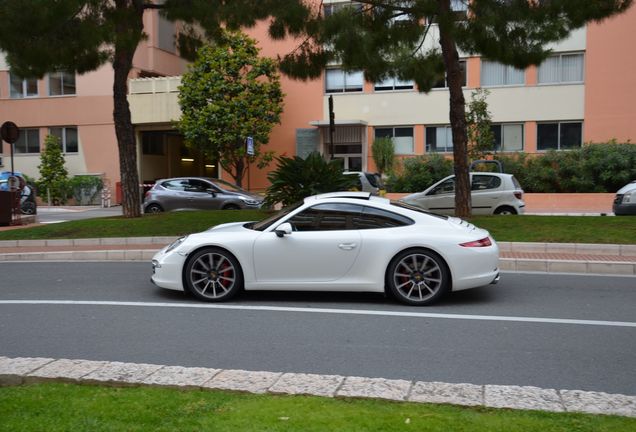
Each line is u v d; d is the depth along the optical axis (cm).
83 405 387
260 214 1509
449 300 783
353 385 425
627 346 577
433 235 749
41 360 488
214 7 1406
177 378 442
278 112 2769
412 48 1479
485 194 1639
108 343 597
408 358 542
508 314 707
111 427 351
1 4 1255
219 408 383
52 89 3266
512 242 1162
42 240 1348
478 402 390
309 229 772
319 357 547
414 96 2861
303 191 1418
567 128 2730
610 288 861
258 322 675
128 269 1066
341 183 1448
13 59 1437
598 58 2652
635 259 1027
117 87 1536
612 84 2644
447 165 2584
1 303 794
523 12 1209
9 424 355
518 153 2625
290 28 1370
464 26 1277
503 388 420
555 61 2717
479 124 2522
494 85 2788
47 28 1288
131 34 1350
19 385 439
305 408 381
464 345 582
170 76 3306
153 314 717
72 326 665
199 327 655
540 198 2419
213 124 2694
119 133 1548
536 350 565
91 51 1387
